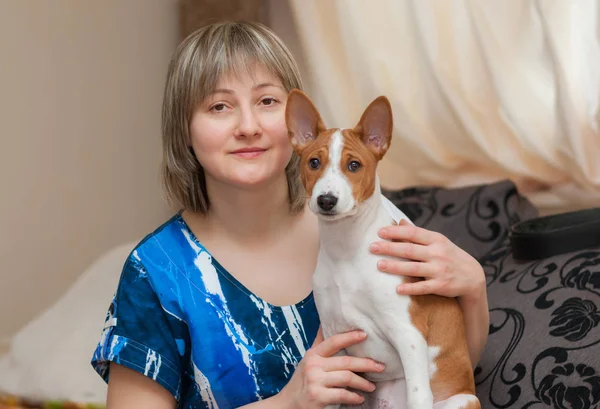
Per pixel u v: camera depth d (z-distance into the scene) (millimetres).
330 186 1230
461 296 1394
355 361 1311
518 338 1687
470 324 1439
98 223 3281
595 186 2254
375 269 1285
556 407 1526
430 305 1323
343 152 1268
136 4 3355
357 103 2746
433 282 1294
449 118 2516
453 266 1343
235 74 1436
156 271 1478
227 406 1471
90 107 3227
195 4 3279
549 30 2178
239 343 1464
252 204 1517
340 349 1325
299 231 1601
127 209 3395
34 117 3043
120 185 3359
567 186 2377
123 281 1481
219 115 1453
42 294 3094
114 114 3316
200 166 1562
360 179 1271
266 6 3213
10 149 2973
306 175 1301
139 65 3393
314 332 1510
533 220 2027
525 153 2396
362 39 2611
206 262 1507
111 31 3283
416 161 2646
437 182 2666
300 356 1487
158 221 3527
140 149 3432
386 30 2621
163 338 1448
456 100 2416
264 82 1454
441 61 2445
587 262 1775
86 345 2260
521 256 1938
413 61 2604
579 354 1564
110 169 3316
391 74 2613
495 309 1803
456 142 2549
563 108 2174
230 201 1525
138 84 3396
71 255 3189
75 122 3180
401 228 1343
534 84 2344
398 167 2793
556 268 1812
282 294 1522
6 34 2943
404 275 1292
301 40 2779
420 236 1353
